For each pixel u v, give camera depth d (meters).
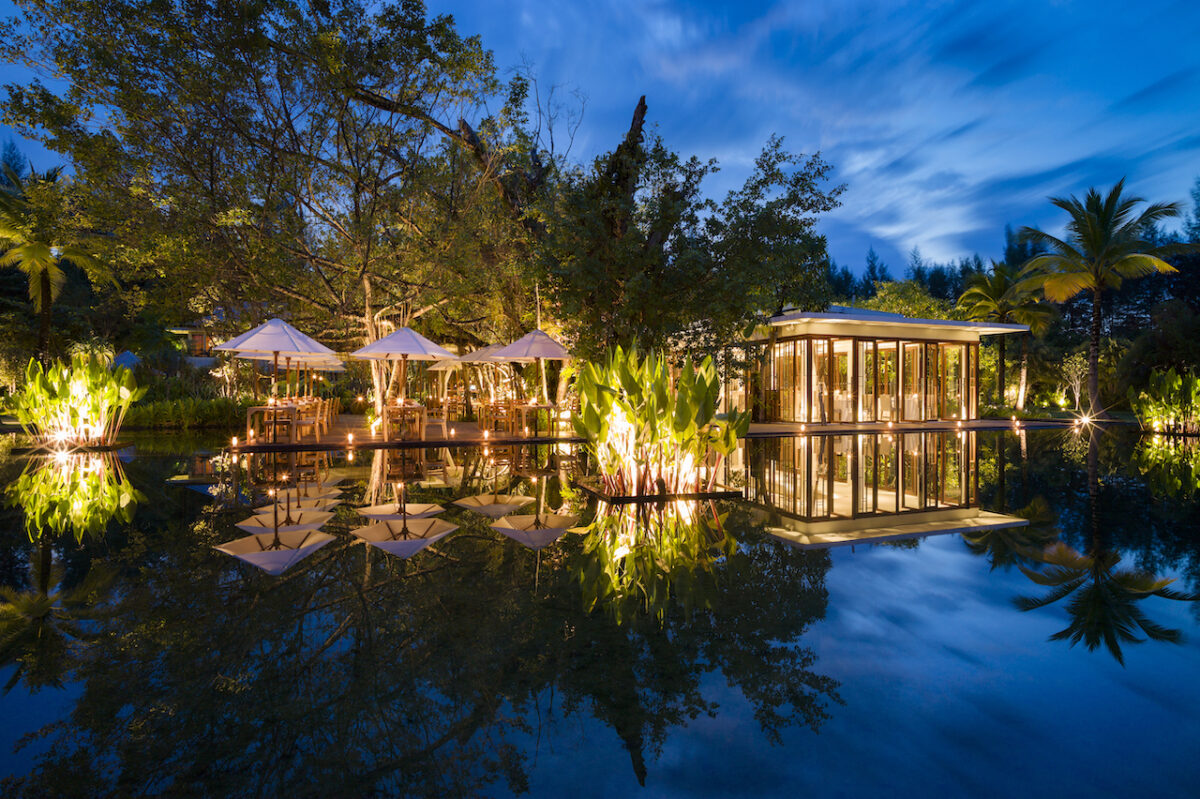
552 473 7.19
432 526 4.20
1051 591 2.78
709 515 4.68
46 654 2.09
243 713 1.69
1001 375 25.81
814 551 3.57
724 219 12.57
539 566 3.23
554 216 12.58
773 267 12.12
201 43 10.86
